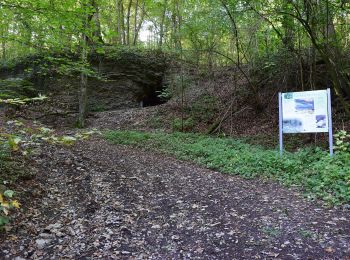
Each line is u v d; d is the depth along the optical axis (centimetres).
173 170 917
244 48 1697
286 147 1195
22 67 2245
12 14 850
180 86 2052
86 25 913
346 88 1223
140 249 464
